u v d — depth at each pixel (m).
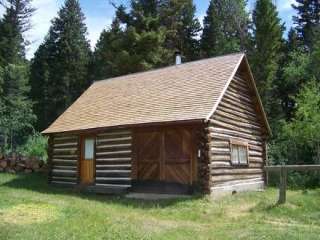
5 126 34.47
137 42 38.03
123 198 17.81
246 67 20.97
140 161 19.05
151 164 18.72
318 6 47.31
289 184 24.47
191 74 20.91
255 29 39.09
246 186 20.39
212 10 48.22
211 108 16.86
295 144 29.52
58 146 23.39
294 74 35.88
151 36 37.84
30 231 9.80
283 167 14.45
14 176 24.72
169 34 41.72
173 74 21.97
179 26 44.78
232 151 19.48
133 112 19.81
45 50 54.81
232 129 19.72
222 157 18.41
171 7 41.41
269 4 38.50
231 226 11.95
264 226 11.75
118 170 19.59
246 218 13.20
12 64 38.56
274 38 38.03
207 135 17.06
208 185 16.78
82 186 21.03
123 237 9.66
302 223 12.30
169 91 20.17
